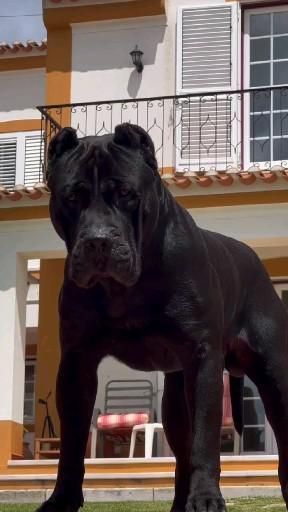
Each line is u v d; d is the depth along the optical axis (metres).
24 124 18.25
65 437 4.48
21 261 12.92
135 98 14.52
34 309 17.55
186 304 4.24
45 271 14.48
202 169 14.52
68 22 15.44
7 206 12.89
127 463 11.44
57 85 15.41
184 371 4.32
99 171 3.96
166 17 15.21
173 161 14.70
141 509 7.99
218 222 12.50
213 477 4.11
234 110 14.62
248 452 13.15
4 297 12.70
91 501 10.21
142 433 12.79
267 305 5.10
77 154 4.05
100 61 15.33
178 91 14.91
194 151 14.65
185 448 5.02
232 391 5.40
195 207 12.49
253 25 15.09
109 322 4.29
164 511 7.68
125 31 15.31
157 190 4.23
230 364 5.09
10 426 12.20
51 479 11.39
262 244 12.52
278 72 14.84
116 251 3.88
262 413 13.23
